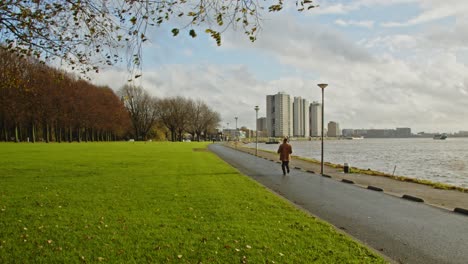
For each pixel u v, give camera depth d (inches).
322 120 922.7
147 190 553.3
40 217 368.5
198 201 464.8
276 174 910.4
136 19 311.0
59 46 422.6
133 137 4751.5
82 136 3978.8
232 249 273.9
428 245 311.1
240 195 518.0
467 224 386.0
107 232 315.9
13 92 2096.5
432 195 582.2
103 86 3841.0
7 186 577.6
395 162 1940.2
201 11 288.7
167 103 4648.1
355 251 275.4
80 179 676.1
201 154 1684.3
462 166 1673.2
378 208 473.1
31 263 246.4
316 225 351.9
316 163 1290.6
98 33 401.4
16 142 2650.1
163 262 248.8
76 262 248.7
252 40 304.8
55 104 2682.1
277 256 260.5
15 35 404.5
